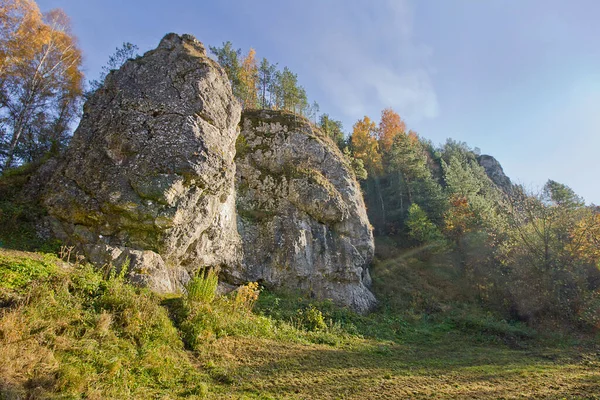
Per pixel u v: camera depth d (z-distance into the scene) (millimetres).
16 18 20672
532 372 9305
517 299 18594
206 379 7137
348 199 20250
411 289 21453
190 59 15594
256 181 18891
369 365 9227
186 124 13266
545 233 18859
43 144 23312
